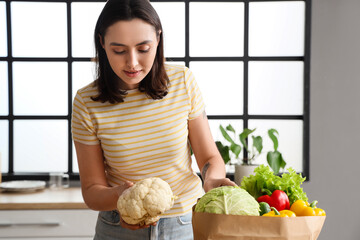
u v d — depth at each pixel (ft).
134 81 3.81
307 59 9.57
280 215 2.94
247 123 9.82
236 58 9.71
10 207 7.48
